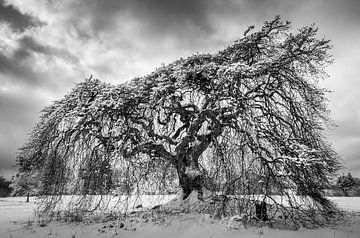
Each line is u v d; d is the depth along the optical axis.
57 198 11.16
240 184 8.63
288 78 10.78
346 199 24.83
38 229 9.58
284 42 11.75
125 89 11.52
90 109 11.08
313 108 11.12
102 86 12.77
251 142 8.80
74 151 11.23
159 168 11.79
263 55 12.90
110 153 10.85
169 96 11.54
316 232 7.70
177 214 10.69
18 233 9.11
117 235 8.55
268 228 8.15
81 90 12.70
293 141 9.53
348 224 8.81
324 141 10.89
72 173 11.20
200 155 12.59
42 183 11.80
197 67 11.34
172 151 12.26
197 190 11.74
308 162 8.15
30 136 12.92
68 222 10.58
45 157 11.66
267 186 8.41
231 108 9.57
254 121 9.23
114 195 10.76
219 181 9.16
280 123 10.34
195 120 11.60
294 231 7.82
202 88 12.08
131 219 10.67
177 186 13.30
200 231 8.27
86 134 11.33
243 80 10.72
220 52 12.78
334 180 9.57
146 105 11.62
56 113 12.26
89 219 11.02
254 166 8.66
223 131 9.72
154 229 8.97
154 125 12.12
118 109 11.11
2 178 49.06
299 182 8.38
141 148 11.26
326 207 9.29
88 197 10.66
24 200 33.66
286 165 8.39
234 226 8.26
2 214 14.88
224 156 9.05
